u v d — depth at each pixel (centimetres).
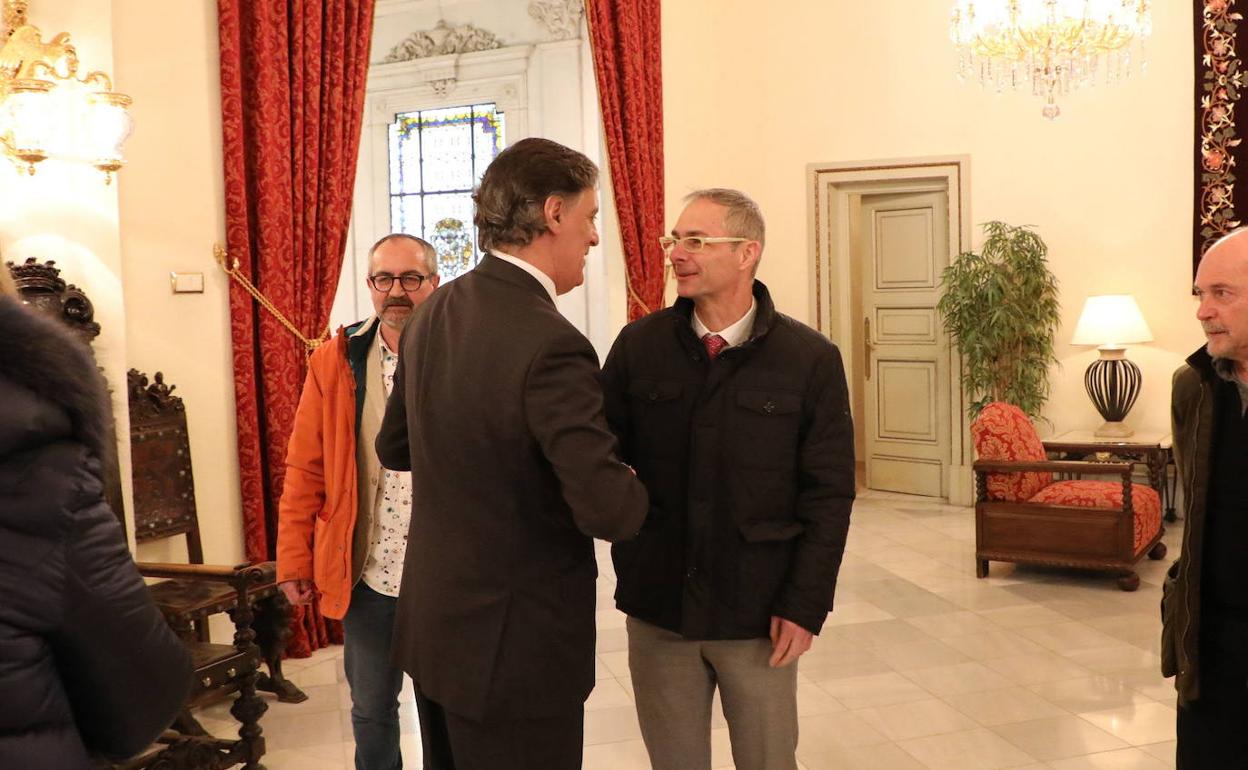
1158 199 820
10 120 379
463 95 940
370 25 559
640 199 784
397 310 302
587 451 191
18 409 131
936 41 869
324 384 300
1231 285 240
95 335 403
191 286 481
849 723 432
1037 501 648
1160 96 816
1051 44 687
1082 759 392
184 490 468
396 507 298
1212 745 254
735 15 915
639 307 794
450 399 200
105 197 410
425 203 968
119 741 149
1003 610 589
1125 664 495
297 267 525
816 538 245
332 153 539
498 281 205
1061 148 844
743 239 246
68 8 402
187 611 382
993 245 834
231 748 364
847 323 939
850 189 920
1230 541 249
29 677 134
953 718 435
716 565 246
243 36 501
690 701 256
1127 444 752
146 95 462
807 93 904
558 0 890
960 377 881
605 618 592
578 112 893
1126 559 619
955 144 870
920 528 804
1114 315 781
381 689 299
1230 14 784
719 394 247
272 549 517
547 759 201
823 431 249
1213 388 253
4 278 138
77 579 136
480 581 197
